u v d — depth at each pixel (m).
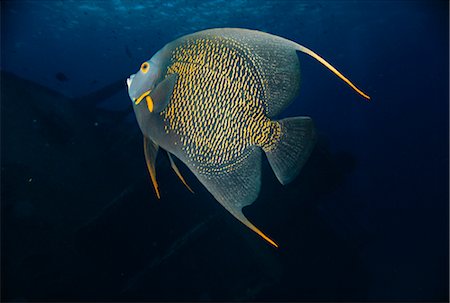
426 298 13.77
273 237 8.19
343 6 28.45
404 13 34.34
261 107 1.44
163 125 1.48
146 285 7.48
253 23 31.62
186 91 1.47
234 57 1.46
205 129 1.45
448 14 33.34
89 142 9.18
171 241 7.74
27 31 38.22
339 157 8.90
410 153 61.41
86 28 35.25
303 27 35.19
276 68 1.42
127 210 7.29
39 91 8.80
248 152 1.45
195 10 27.97
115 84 10.47
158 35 36.44
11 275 6.81
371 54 64.44
